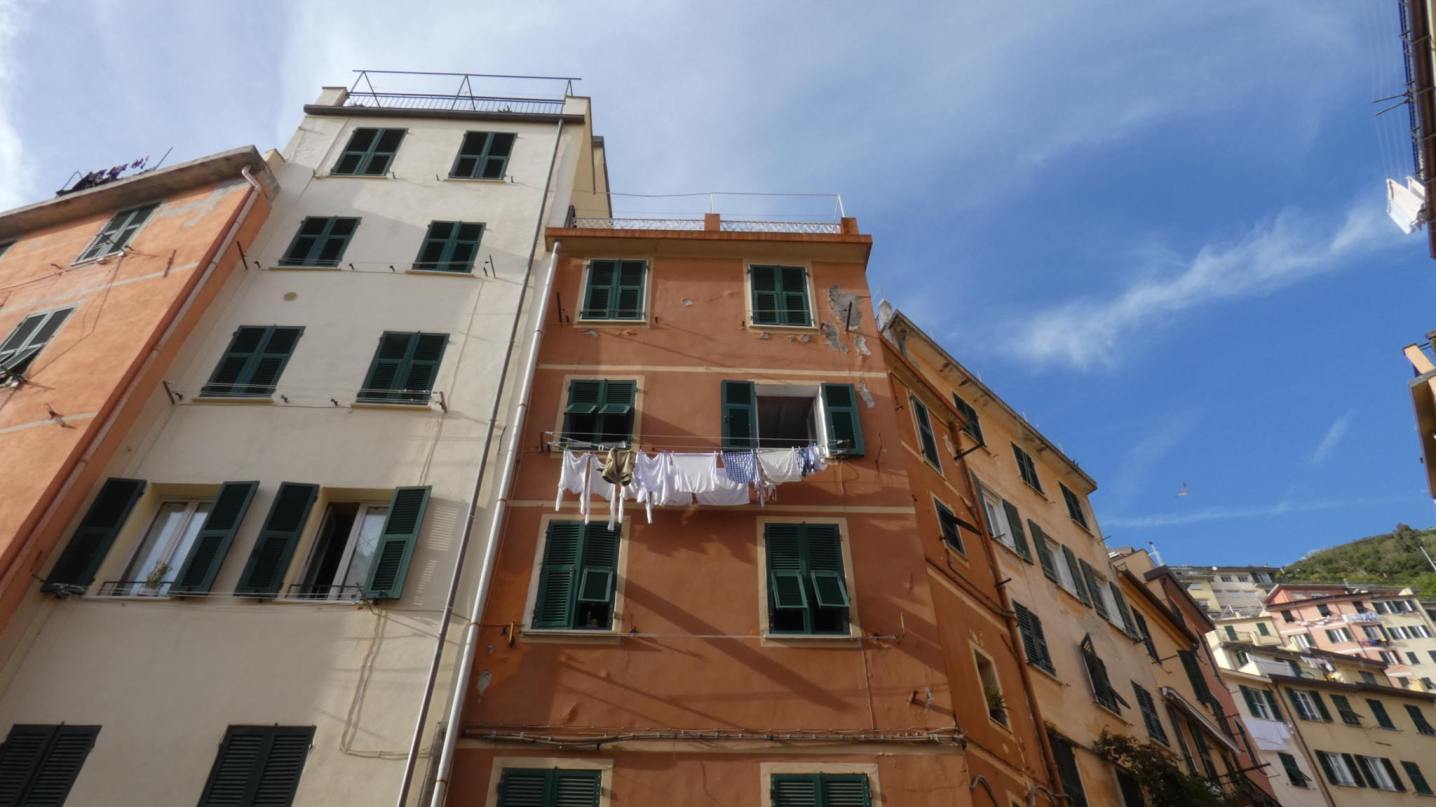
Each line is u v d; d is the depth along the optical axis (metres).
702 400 16.09
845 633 13.00
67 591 12.65
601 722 11.86
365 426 15.22
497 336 16.94
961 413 22.58
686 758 11.60
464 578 13.33
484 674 12.27
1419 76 18.25
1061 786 14.86
